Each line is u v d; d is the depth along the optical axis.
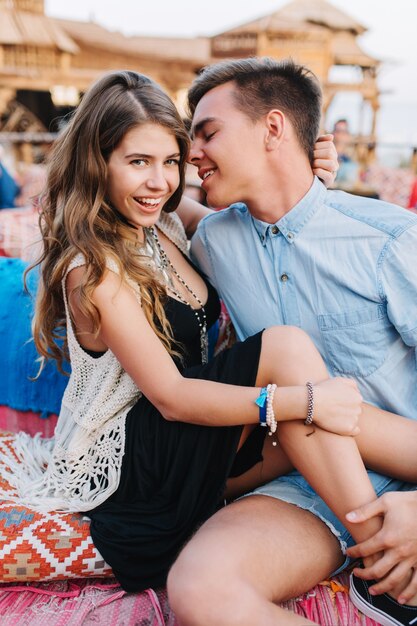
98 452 1.60
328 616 1.37
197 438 1.49
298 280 1.71
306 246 1.69
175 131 1.57
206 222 1.92
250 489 1.69
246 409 1.41
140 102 1.53
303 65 1.74
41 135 8.16
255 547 1.28
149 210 1.62
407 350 1.70
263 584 1.26
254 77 1.66
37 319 1.75
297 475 1.61
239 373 1.50
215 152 1.67
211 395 1.43
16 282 2.09
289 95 1.67
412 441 1.55
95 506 1.56
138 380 1.52
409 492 1.34
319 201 1.70
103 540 1.46
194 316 1.75
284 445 1.46
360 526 1.36
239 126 1.66
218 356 1.57
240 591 1.19
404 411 1.69
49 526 1.53
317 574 1.39
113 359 1.60
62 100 10.65
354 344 1.67
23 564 1.46
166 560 1.46
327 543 1.41
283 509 1.44
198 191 4.11
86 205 1.57
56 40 10.12
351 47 11.29
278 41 10.95
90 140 1.55
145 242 1.76
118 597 1.46
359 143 8.01
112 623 1.38
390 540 1.30
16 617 1.40
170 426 1.53
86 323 1.60
